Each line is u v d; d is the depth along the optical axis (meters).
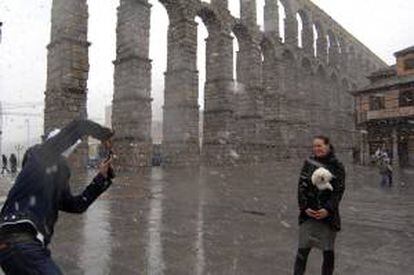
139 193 19.36
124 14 37.56
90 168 34.03
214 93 48.41
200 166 44.53
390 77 49.34
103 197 17.59
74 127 3.72
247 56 54.78
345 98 87.00
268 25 61.75
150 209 14.66
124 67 37.09
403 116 45.41
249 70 54.62
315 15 75.56
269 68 60.69
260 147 54.88
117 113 37.38
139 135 36.28
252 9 55.00
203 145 48.69
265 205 16.11
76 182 22.75
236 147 50.53
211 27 48.91
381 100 47.66
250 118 54.22
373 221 13.06
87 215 13.12
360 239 10.35
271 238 10.21
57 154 3.62
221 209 14.95
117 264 7.75
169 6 42.97
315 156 6.18
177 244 9.41
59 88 32.66
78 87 33.47
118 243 9.40
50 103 33.47
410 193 21.86
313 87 73.00
